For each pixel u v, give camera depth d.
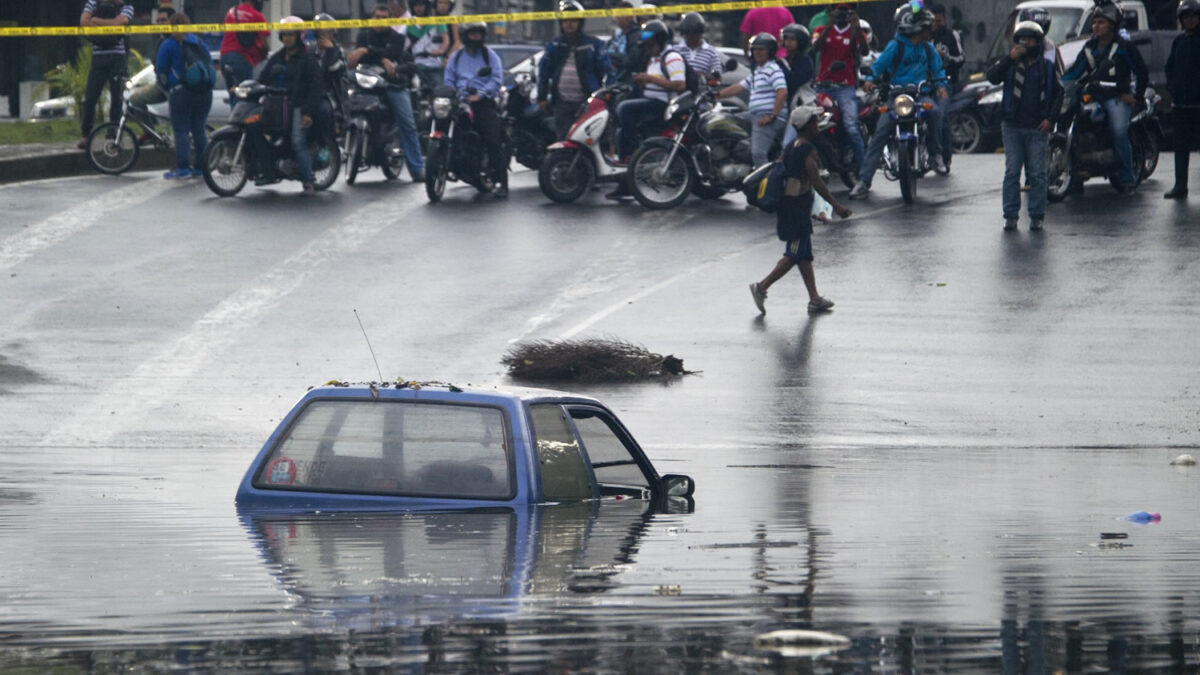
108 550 17.17
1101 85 58.69
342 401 18.77
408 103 63.50
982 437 31.03
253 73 62.78
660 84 58.12
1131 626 13.98
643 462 21.03
